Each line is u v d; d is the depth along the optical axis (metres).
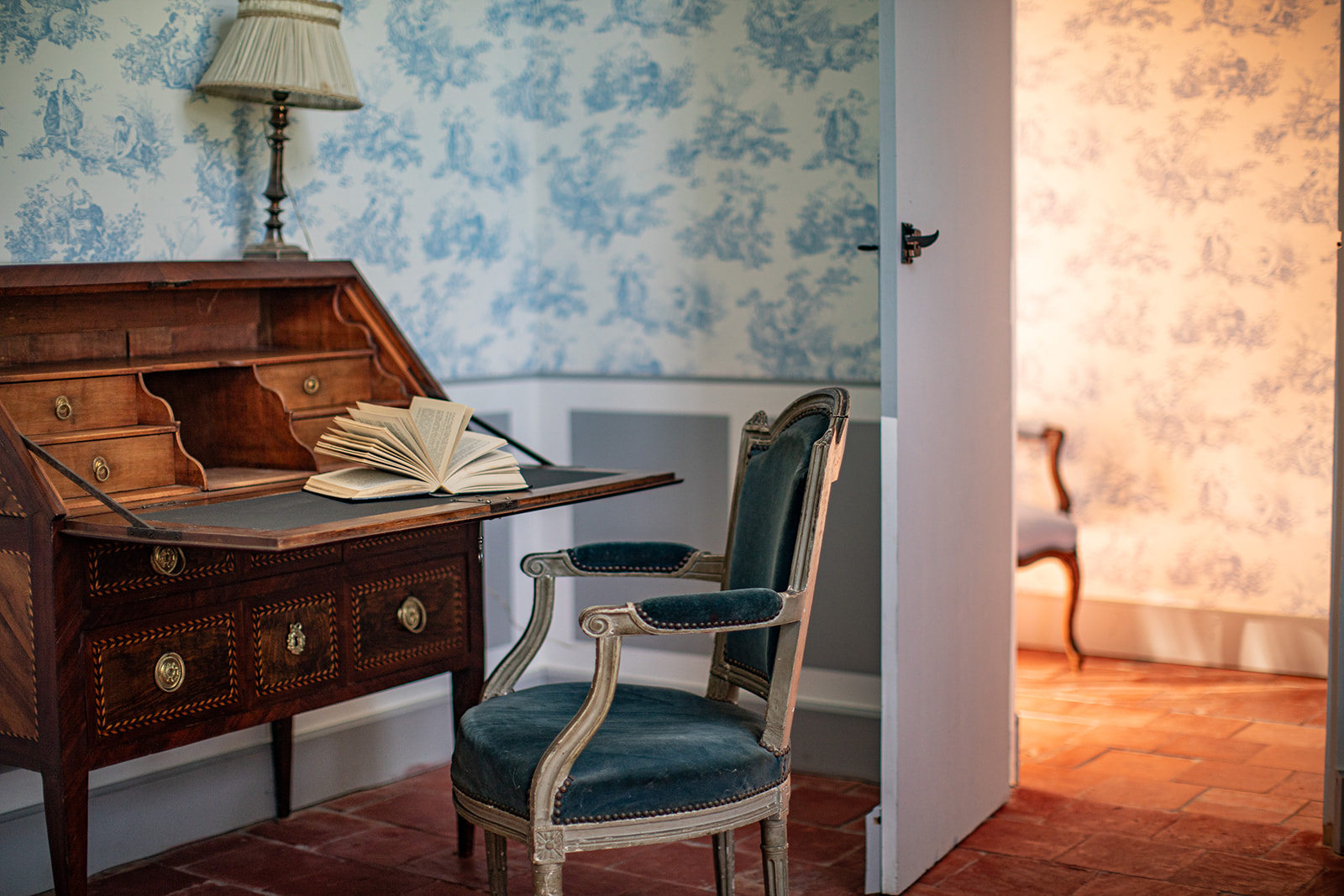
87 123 2.85
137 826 2.99
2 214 2.71
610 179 3.89
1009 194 3.34
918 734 2.86
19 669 2.22
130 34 2.92
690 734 2.25
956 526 3.05
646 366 3.89
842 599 3.60
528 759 2.12
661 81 3.77
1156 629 4.87
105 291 2.53
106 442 2.38
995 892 2.80
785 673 2.23
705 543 3.86
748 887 2.85
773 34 3.60
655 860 3.02
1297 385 4.60
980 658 3.21
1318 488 4.60
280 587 2.54
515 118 3.93
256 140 3.19
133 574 2.27
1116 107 4.80
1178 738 3.93
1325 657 4.61
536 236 4.02
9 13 2.70
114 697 2.25
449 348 3.77
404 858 3.02
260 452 2.71
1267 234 4.60
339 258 3.43
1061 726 4.06
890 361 2.71
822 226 3.58
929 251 2.85
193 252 3.08
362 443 2.55
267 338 3.04
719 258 3.74
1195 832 3.15
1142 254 4.81
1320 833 3.14
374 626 2.74
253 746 3.25
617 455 3.97
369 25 3.47
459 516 2.32
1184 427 4.79
